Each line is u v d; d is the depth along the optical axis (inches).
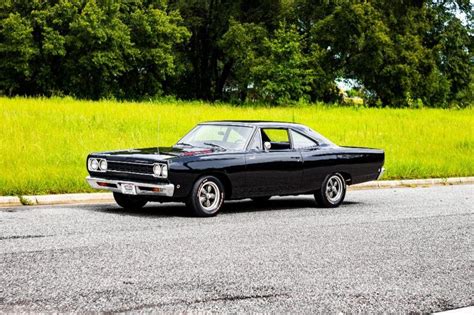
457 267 255.8
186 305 194.5
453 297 209.9
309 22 2278.5
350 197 513.3
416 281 231.0
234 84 2630.4
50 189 458.3
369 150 467.8
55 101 1081.4
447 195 531.8
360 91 2228.1
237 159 396.2
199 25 2279.8
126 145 705.0
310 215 402.6
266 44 1966.0
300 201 484.4
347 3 2028.8
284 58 1945.1
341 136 911.0
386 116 1243.8
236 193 398.3
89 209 406.6
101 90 2003.0
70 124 820.0
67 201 444.1
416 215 407.5
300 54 1985.7
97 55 1894.7
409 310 194.4
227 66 2456.9
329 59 2106.3
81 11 1950.1
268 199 496.1
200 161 380.2
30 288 210.2
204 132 430.0
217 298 203.0
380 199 499.5
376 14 2052.2
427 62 2087.8
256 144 413.1
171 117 948.0
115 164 392.2
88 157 407.2
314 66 2041.1
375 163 468.4
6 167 522.3
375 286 222.4
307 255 274.1
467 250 291.9
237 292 210.8
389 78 2064.5
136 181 380.2
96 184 400.2
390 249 291.4
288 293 211.0
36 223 344.2
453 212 423.8
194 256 267.1
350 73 2138.3
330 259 266.7
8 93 1983.3
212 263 254.2
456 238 323.9
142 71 2167.8
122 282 220.7
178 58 2351.1
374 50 2033.7
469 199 502.3
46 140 693.3
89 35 1887.3
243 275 234.8
